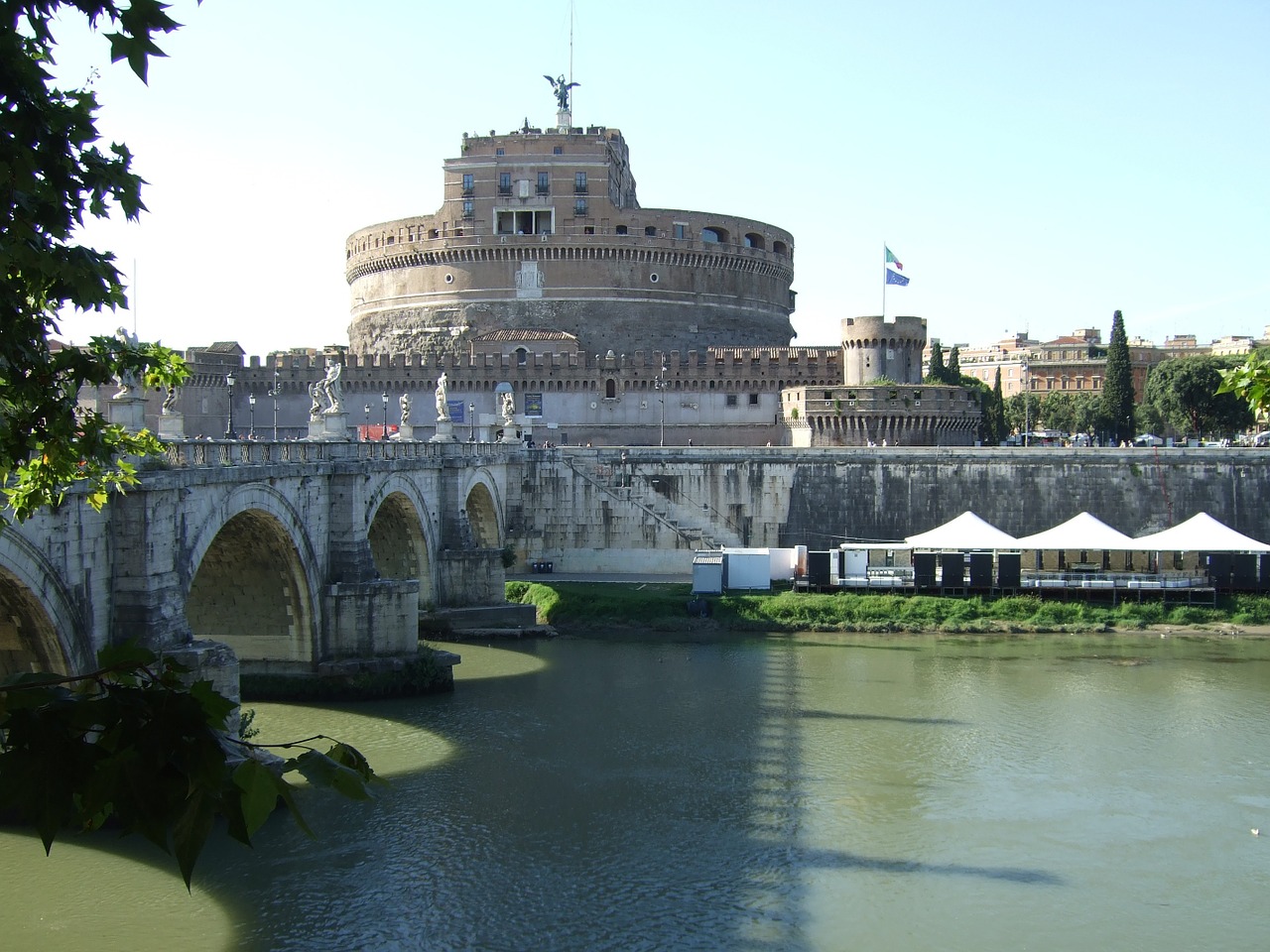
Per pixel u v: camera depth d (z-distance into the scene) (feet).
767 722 181.98
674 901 118.42
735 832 136.46
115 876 120.26
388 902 116.88
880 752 167.02
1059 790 151.74
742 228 513.86
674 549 315.78
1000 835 136.77
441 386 274.77
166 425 149.28
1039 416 616.80
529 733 174.19
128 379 131.95
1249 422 480.64
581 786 150.82
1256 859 130.82
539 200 479.82
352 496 193.06
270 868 124.06
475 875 123.65
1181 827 139.64
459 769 157.07
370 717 180.65
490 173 482.28
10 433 52.65
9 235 41.14
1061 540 279.90
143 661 31.94
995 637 256.11
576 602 266.77
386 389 448.24
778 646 244.63
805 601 269.44
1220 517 313.94
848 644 247.50
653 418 441.27
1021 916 116.47
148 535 131.03
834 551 285.23
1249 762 163.73
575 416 442.50
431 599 248.32
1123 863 129.29
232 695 135.85
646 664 224.12
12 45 39.68
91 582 125.80
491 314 481.05
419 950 107.65
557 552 318.24
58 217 42.88
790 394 412.77
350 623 191.11
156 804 28.55
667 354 442.50
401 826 136.26
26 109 41.57
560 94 508.94
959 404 393.50
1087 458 318.45
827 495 323.98
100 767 28.63
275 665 189.67
